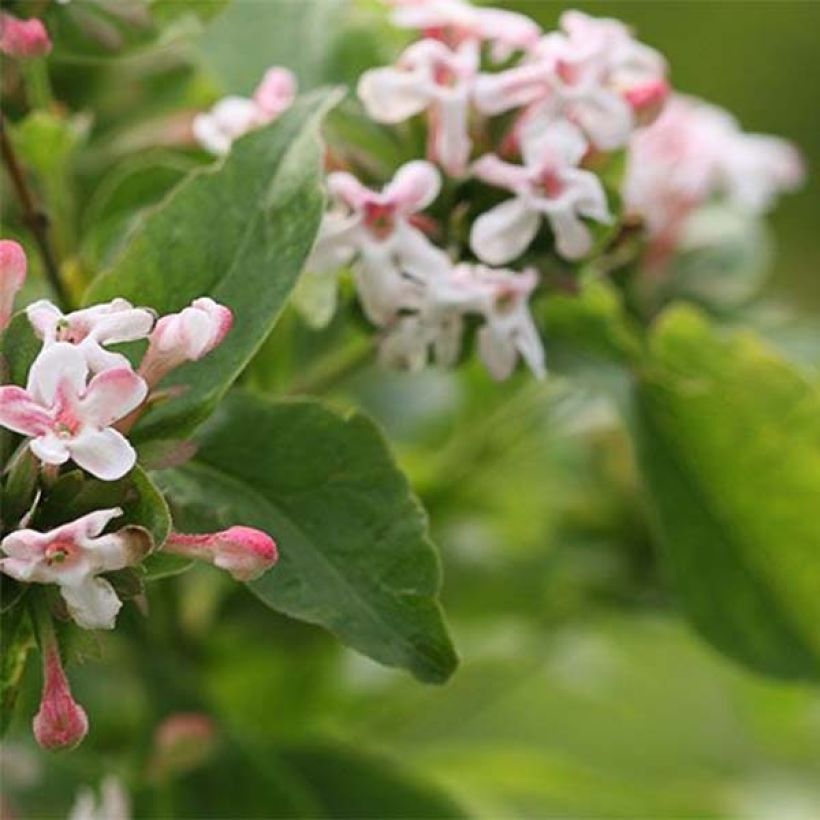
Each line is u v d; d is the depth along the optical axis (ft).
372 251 1.31
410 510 1.24
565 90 1.33
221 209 1.24
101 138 1.52
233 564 1.14
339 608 1.23
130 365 1.16
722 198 1.63
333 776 1.52
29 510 1.13
